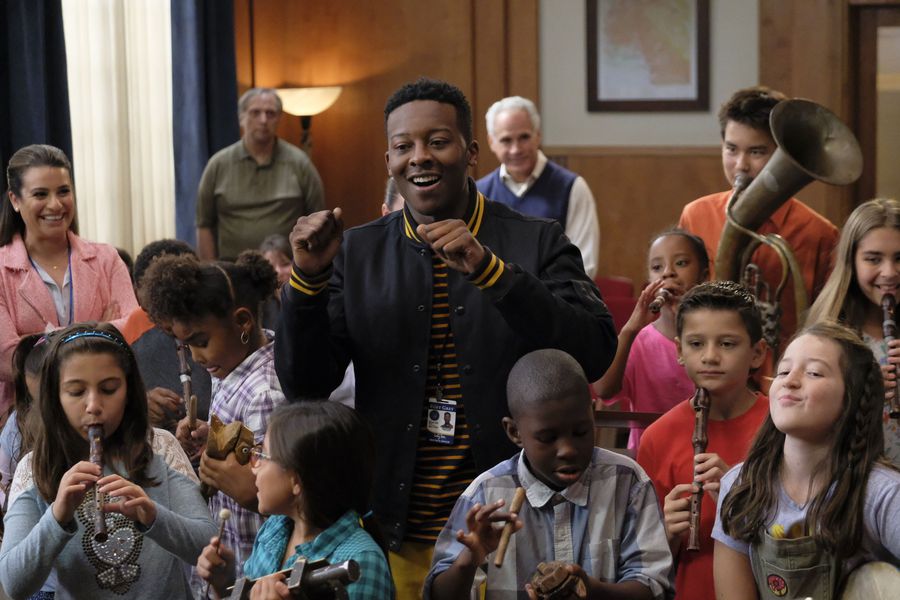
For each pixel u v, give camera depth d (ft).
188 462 13.26
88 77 30.71
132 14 32.22
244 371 13.66
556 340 11.19
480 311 11.76
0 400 19.39
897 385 14.38
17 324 19.52
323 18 39.45
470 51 38.47
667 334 17.02
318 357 11.51
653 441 13.57
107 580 12.19
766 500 10.85
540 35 38.27
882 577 10.12
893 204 15.37
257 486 10.53
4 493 15.24
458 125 11.71
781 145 17.83
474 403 11.73
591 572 10.97
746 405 13.53
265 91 32.55
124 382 12.35
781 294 18.61
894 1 35.47
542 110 38.37
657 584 10.79
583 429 10.66
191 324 13.38
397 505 11.84
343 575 8.46
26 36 26.86
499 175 28.66
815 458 10.68
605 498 11.13
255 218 32.83
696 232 20.45
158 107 33.24
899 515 10.26
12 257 19.61
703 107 37.29
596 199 38.11
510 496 11.11
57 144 28.07
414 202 11.72
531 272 11.93
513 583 11.04
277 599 8.61
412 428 11.82
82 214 30.63
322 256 11.16
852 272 15.48
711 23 37.01
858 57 36.22
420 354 11.85
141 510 11.43
